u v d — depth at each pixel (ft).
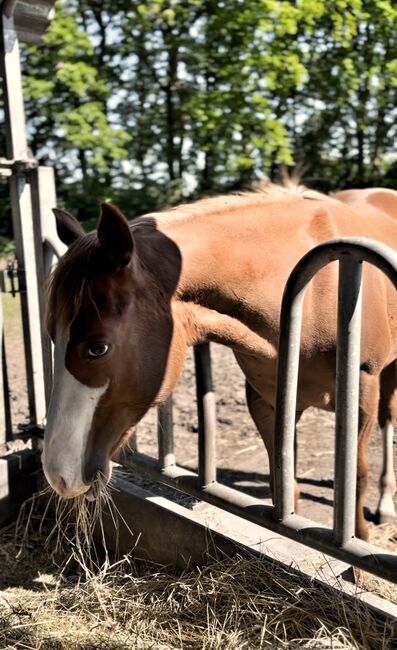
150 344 5.35
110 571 7.26
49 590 7.04
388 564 4.68
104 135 38.19
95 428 5.13
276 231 6.29
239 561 6.00
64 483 4.94
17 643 5.90
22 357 19.47
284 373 5.17
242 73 30.71
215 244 5.90
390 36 34.30
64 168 48.24
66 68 36.29
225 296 5.93
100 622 6.13
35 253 8.70
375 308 6.68
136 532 7.29
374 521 8.65
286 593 5.60
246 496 6.16
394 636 4.83
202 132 32.65
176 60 41.96
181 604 6.15
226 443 11.98
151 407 5.57
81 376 4.97
